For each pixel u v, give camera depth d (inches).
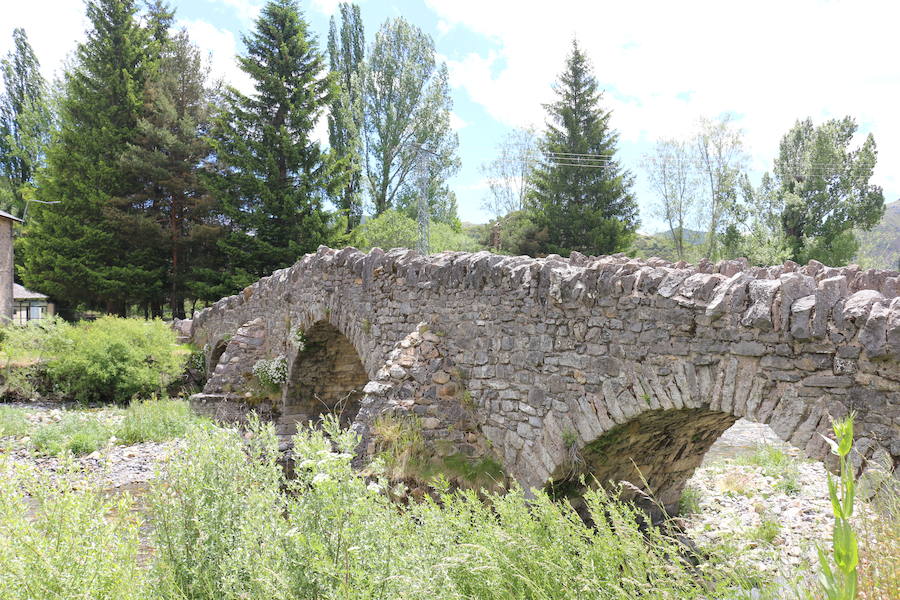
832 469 176.2
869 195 1209.4
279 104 1165.1
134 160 1155.9
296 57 1183.6
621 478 297.3
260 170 1118.4
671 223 1278.3
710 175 1240.2
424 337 340.5
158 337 780.6
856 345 173.3
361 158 1343.5
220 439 126.1
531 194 1350.9
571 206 1263.5
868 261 1165.7
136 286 1160.8
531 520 122.3
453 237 1307.8
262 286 660.7
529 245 1274.6
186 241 1182.9
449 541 113.7
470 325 325.4
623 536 104.2
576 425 262.8
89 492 108.4
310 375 561.0
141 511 123.0
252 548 102.7
